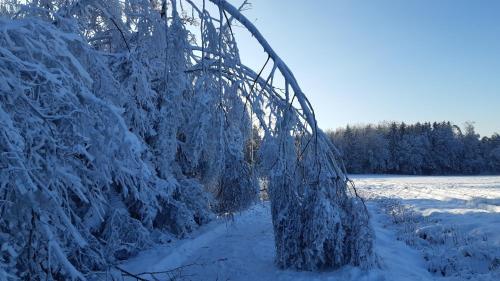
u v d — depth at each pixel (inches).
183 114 420.5
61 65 187.9
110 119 194.7
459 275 333.7
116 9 369.1
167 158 419.8
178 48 375.2
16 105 173.0
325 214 317.1
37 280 186.4
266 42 328.8
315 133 332.2
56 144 186.1
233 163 393.1
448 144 3727.9
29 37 179.2
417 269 352.8
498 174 3654.0
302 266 334.6
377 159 3671.3
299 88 336.2
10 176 160.9
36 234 174.7
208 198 512.1
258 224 597.9
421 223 558.6
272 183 347.3
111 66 353.4
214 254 409.1
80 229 269.7
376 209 775.1
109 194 370.0
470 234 437.4
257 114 343.9
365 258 319.6
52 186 181.3
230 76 362.0
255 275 333.4
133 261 361.4
